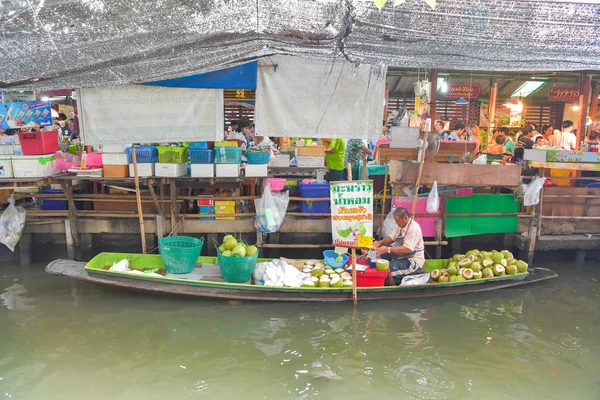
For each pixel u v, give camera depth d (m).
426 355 4.84
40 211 7.51
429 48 4.75
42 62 4.54
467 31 4.54
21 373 4.37
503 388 4.28
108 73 4.86
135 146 6.83
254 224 7.38
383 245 6.68
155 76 5.01
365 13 4.35
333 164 8.50
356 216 5.79
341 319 5.63
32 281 6.77
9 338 5.05
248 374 4.42
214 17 4.27
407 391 4.19
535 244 7.77
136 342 5.01
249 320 5.57
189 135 6.11
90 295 6.25
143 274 5.85
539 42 4.66
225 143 6.94
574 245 7.79
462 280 6.36
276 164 7.68
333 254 6.90
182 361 4.64
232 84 5.72
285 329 5.36
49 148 7.09
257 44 4.63
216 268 6.73
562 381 4.42
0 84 4.84
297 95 5.79
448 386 4.29
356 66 5.25
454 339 5.21
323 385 4.26
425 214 7.41
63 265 6.26
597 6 4.41
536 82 14.09
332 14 4.33
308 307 5.92
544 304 6.25
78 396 4.03
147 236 7.77
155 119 6.04
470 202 7.49
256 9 4.25
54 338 5.07
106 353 4.77
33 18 4.20
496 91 13.84
